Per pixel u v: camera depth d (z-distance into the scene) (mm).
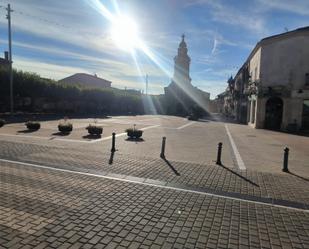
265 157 12188
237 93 47938
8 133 16609
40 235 4480
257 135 21734
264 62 27875
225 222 5273
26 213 5277
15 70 31672
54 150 11531
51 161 9547
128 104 55938
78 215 5293
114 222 5070
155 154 11742
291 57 26438
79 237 4477
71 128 18219
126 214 5441
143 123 29625
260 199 6629
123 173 8414
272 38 27203
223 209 5910
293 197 6867
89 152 11445
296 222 5406
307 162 11328
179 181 7820
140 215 5422
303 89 25781
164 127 25969
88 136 16547
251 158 11820
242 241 4570
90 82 72000
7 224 4809
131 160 10234
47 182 7215
